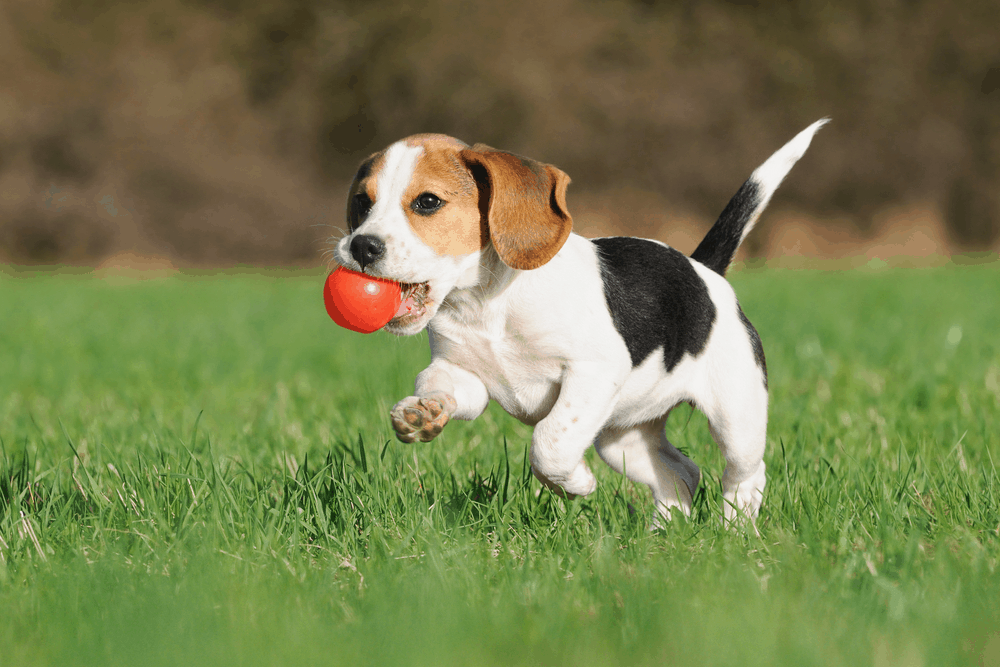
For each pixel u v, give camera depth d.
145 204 45.00
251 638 4.54
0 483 7.25
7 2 44.12
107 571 5.43
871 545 5.87
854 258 46.50
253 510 6.49
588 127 45.69
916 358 13.16
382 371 12.97
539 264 5.82
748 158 46.75
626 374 6.28
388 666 4.27
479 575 5.46
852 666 4.27
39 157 44.72
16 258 44.12
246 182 45.47
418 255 5.74
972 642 4.44
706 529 6.29
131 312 23.45
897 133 47.69
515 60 44.88
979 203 49.09
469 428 9.34
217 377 13.63
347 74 46.44
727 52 47.19
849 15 47.97
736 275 32.69
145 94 45.25
